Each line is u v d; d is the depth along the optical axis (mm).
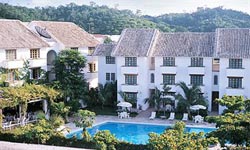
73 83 45594
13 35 45344
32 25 51219
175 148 22797
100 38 68000
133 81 47594
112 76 51219
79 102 46000
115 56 47250
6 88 38875
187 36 48000
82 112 32031
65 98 43844
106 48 51812
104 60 51312
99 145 27172
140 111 46719
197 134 24547
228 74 43562
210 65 44812
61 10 104688
